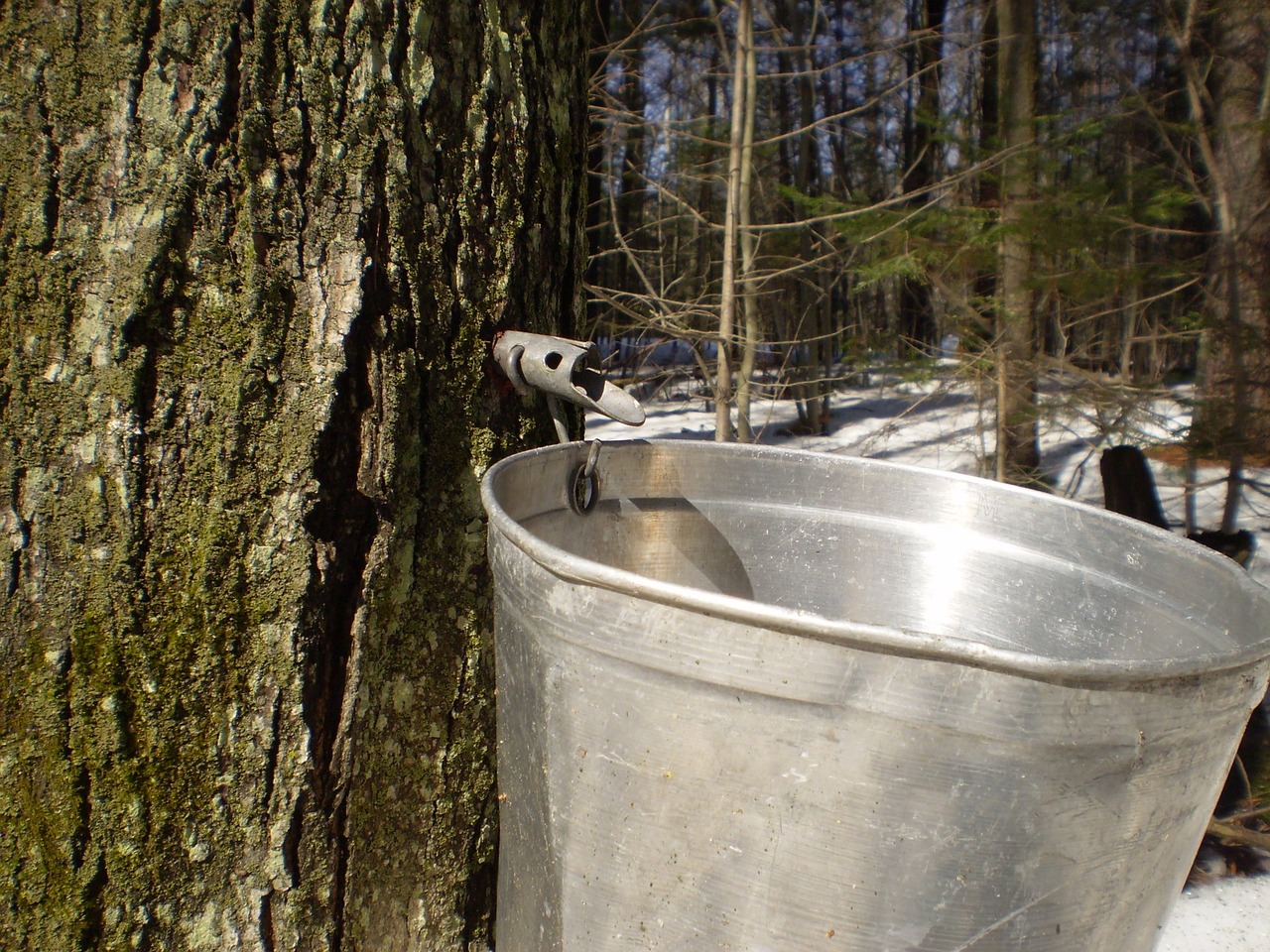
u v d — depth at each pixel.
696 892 0.65
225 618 0.86
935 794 0.58
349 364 0.87
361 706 0.92
